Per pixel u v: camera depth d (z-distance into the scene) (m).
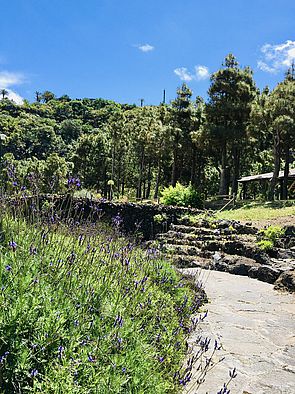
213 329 6.17
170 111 41.72
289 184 43.50
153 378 3.22
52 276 3.68
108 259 4.84
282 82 31.44
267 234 14.59
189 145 41.56
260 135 35.53
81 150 55.03
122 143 50.25
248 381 4.34
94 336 3.22
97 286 3.90
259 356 5.16
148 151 45.25
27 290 3.15
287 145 32.34
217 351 5.20
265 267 11.16
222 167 37.12
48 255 3.99
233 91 36.38
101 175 55.03
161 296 5.48
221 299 8.44
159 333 4.14
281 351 5.42
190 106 41.38
